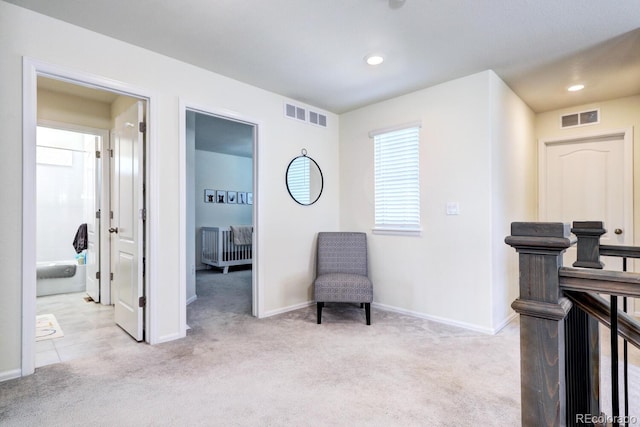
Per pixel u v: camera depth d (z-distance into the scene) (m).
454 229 3.13
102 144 3.84
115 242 3.22
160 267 2.71
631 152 3.49
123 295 3.02
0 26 2.02
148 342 2.68
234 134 5.47
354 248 3.71
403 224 3.56
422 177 3.37
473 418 1.69
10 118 2.06
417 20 2.20
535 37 2.40
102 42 2.40
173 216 2.79
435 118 3.28
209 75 2.99
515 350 2.54
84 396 1.90
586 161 3.77
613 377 0.88
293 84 3.29
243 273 6.21
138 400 1.86
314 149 3.95
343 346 2.63
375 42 2.49
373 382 2.06
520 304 0.88
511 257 3.31
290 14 2.14
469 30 2.31
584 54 2.65
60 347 2.61
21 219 2.10
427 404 1.82
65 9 2.11
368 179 3.90
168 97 2.74
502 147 3.15
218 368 2.25
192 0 2.00
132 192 2.83
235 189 7.40
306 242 3.86
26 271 2.12
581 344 1.17
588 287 0.81
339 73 3.03
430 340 2.75
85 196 4.79
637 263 3.46
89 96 3.56
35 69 2.13
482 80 2.96
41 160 4.85
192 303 3.99
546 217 3.98
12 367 2.09
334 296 3.18
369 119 3.89
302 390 1.97
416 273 3.42
